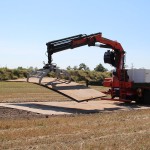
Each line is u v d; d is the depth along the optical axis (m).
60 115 17.28
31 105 21.89
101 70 77.50
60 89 19.78
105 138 11.30
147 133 12.30
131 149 9.88
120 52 24.48
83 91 20.72
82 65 69.44
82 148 9.78
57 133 12.06
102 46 23.75
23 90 37.19
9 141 10.57
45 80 21.06
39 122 14.32
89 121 15.12
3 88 39.69
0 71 57.44
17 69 59.75
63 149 9.65
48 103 23.66
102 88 42.31
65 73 21.16
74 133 12.16
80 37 22.27
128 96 24.39
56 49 21.25
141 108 21.72
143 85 23.97
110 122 14.91
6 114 17.33
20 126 13.34
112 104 24.12
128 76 24.45
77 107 21.59
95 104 23.77
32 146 9.95
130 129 13.12
